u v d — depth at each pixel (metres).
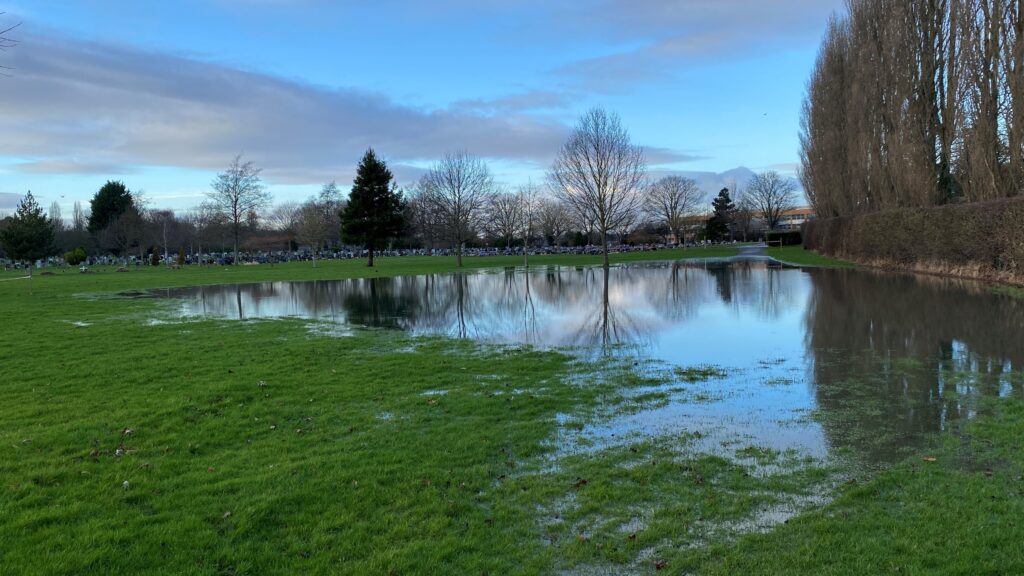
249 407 7.15
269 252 78.06
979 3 21.80
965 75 22.45
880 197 32.09
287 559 3.76
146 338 12.58
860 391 7.45
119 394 7.84
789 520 4.15
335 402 7.38
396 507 4.45
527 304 18.62
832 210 44.97
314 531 4.10
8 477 5.03
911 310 14.12
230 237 72.44
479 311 17.09
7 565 3.66
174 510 4.39
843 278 24.17
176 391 7.94
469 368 9.24
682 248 73.56
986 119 21.20
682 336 12.00
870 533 3.91
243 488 4.76
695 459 5.36
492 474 5.09
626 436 6.02
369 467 5.18
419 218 70.06
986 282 19.03
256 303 20.31
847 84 37.56
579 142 33.94
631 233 89.62
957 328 11.48
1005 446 5.32
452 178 45.25
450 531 4.09
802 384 7.90
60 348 11.36
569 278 29.77
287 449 5.71
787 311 15.23
